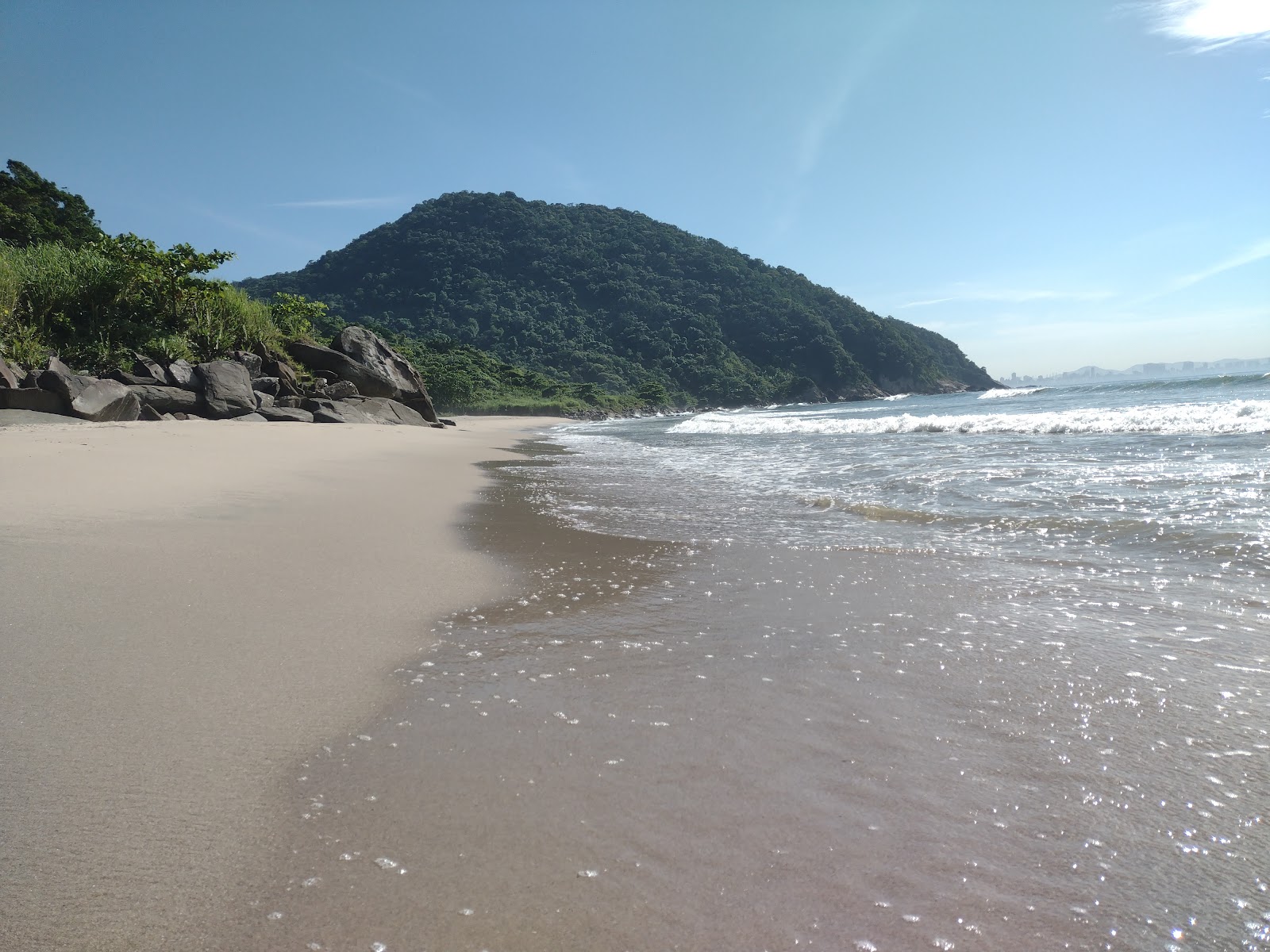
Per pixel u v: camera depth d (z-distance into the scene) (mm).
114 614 3400
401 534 5637
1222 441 10023
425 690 2779
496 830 1904
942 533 5594
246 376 19516
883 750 2314
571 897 1655
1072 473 7984
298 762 2227
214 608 3562
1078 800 2021
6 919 1547
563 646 3279
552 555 5105
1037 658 3041
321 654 3092
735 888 1686
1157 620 3461
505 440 22234
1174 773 2146
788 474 9656
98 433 11586
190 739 2328
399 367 28141
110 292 19531
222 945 1504
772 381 129750
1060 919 1587
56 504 5766
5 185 40688
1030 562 4613
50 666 2818
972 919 1588
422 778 2148
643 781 2135
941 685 2797
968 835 1876
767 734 2428
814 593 4094
